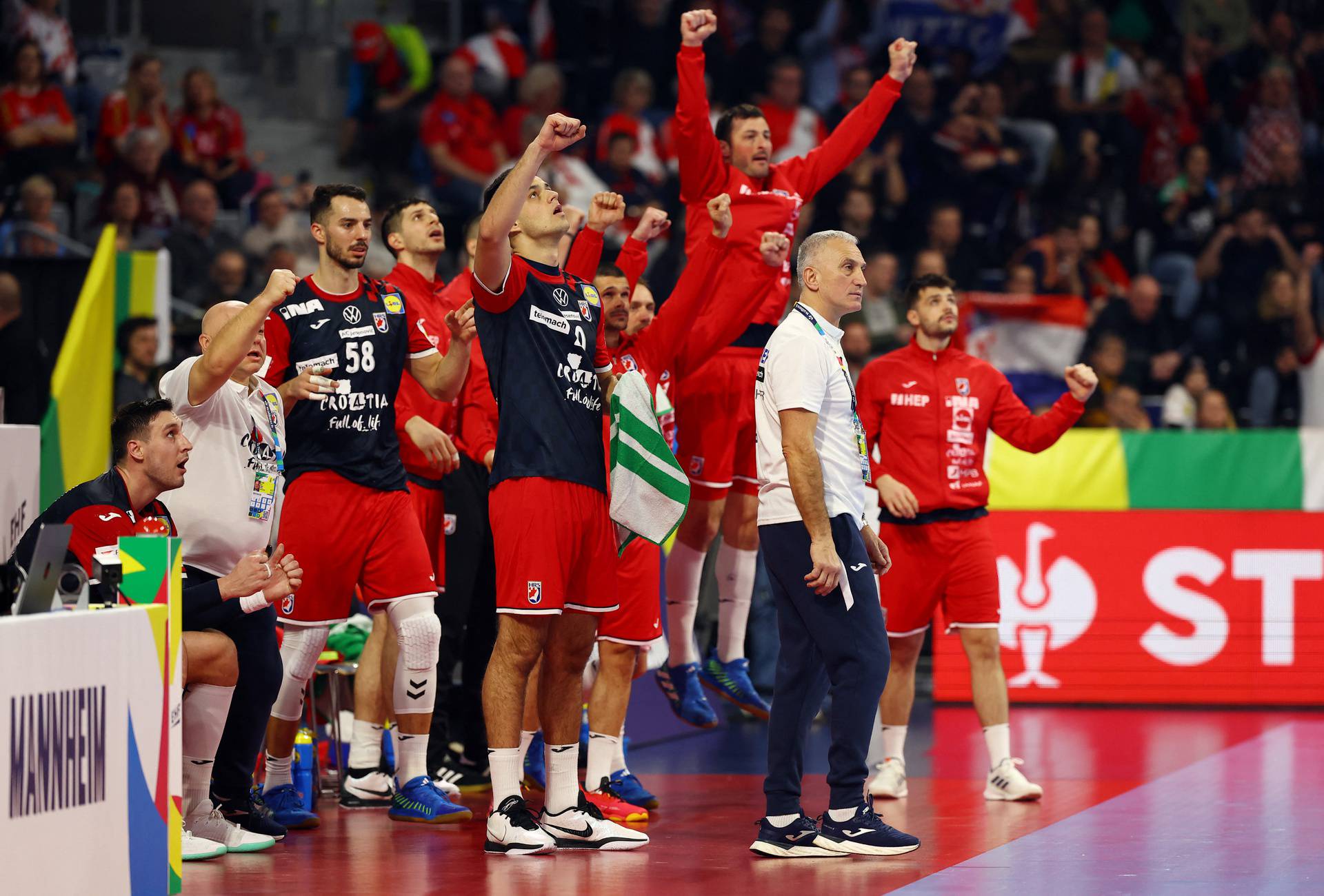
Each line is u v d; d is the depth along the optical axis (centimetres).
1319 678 3347
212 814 1870
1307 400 4562
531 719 2333
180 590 1536
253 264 4428
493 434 2300
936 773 2567
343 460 2014
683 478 1859
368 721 2270
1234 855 1811
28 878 1212
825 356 1820
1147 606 3412
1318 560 3359
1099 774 2498
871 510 3158
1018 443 2433
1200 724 3116
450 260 4597
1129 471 3431
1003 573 3447
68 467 2973
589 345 1861
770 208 2369
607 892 1608
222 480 1928
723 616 2628
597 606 1864
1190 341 4697
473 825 2069
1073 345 4084
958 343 4084
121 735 1370
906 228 4888
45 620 1241
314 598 2023
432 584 2075
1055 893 1593
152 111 4772
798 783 1856
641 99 4966
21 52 4572
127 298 3353
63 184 4512
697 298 2073
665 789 2431
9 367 3134
